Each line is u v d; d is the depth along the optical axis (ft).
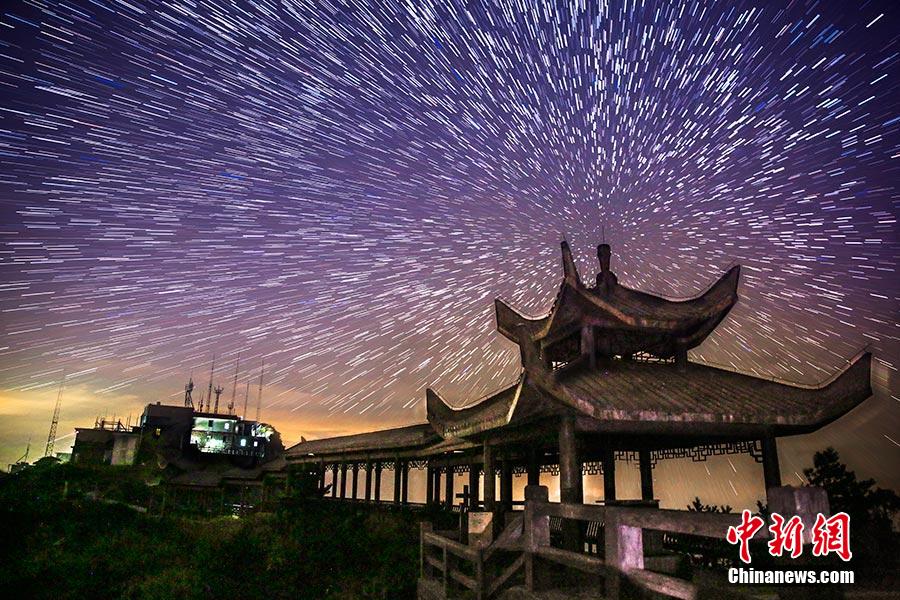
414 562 58.23
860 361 33.50
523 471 64.28
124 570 71.41
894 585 20.43
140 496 142.20
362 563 64.13
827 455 41.42
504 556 38.58
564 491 30.42
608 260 43.34
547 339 41.06
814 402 32.60
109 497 137.59
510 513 38.65
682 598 17.38
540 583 28.94
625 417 29.63
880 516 37.01
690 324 38.42
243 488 139.13
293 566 64.08
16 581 65.82
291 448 128.88
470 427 37.88
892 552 26.48
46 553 78.89
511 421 33.60
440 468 79.92
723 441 39.22
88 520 94.79
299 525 75.92
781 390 34.94
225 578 63.26
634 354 39.19
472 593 33.78
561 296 37.55
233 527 89.30
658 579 18.44
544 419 33.73
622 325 37.55
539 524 27.27
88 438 219.00
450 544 34.24
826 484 40.27
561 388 29.63
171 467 174.60
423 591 38.88
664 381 35.32
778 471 33.27
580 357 37.19
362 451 96.58
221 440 219.41
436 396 45.96
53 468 141.49
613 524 21.16
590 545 33.37
